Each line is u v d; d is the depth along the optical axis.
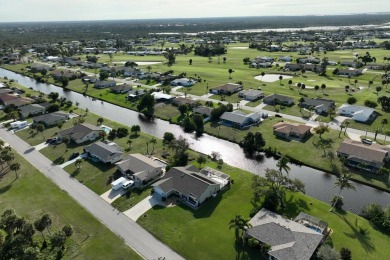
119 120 122.44
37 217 62.31
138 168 77.25
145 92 152.75
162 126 115.62
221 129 108.94
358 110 117.00
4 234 54.88
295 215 62.62
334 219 61.81
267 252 51.06
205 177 72.38
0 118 122.19
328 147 92.56
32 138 102.69
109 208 65.75
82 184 75.00
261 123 113.56
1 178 78.00
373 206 62.66
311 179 78.62
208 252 53.50
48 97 146.38
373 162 79.88
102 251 53.72
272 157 90.62
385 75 176.50
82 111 131.00
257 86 164.88
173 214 63.38
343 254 50.62
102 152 85.81
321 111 122.75
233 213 63.56
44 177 78.12
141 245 55.31
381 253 52.81
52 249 53.94
